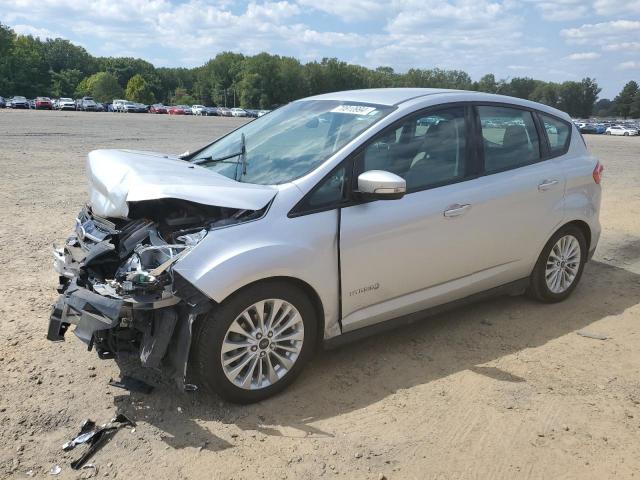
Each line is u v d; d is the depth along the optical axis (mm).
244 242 3342
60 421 3289
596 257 7082
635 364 4230
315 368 4020
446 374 3994
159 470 2920
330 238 3641
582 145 5461
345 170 3775
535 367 4137
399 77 142375
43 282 5449
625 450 3211
